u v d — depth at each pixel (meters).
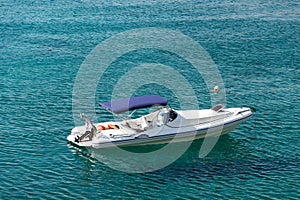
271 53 72.00
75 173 40.06
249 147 44.53
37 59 68.81
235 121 46.34
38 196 36.62
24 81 60.56
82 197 36.78
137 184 38.78
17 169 40.09
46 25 86.12
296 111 51.84
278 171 40.41
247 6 101.06
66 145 44.41
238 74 63.50
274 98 55.50
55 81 60.72
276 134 46.78
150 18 91.19
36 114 50.97
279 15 93.81
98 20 89.56
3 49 73.00
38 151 43.19
